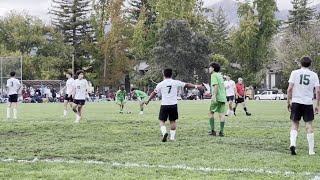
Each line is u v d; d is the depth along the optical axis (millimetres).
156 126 19344
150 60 85500
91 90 75375
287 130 17625
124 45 90625
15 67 60500
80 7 99500
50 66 87562
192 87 14727
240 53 88938
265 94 83688
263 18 87438
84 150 12109
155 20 95188
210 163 10016
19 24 88625
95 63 95250
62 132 16906
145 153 11547
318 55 74062
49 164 9914
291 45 75750
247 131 17219
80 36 98812
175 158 10734
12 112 31906
